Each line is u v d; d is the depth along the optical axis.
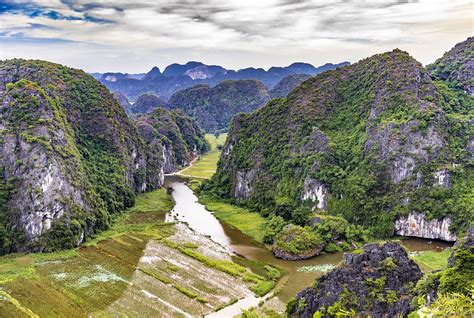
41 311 62.34
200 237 100.00
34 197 90.62
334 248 89.88
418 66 118.44
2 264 79.62
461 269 44.06
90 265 80.81
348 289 52.69
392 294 49.62
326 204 108.50
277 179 125.00
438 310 23.09
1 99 107.88
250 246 94.62
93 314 62.47
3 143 99.62
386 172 102.94
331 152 114.69
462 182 95.62
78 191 99.19
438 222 93.12
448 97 119.00
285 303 66.94
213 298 68.81
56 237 88.81
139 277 76.00
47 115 106.69
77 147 121.81
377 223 98.94
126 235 99.81
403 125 105.19
